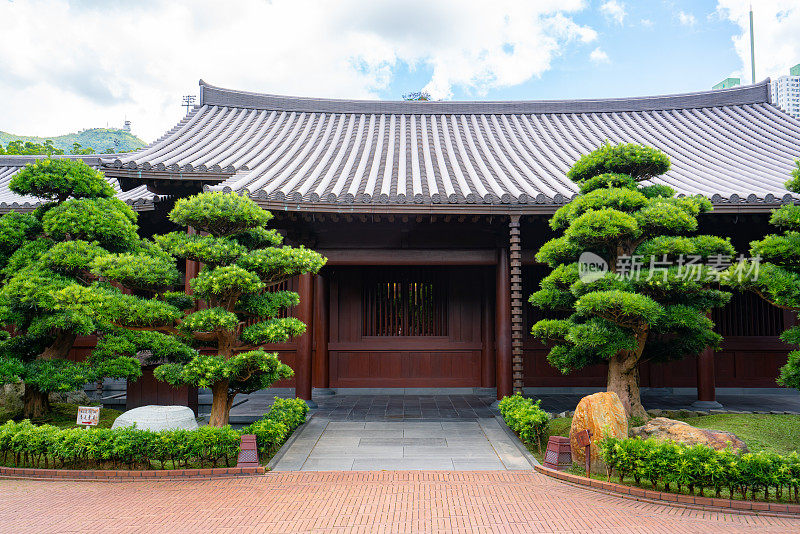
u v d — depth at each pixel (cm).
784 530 546
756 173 1334
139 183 1276
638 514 596
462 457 841
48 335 1026
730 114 1903
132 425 788
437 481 719
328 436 973
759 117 1852
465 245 1234
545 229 1253
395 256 1220
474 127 1867
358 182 1239
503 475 750
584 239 843
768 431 870
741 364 1435
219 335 848
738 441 739
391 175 1329
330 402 1335
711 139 1684
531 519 577
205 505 621
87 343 1504
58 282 898
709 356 1214
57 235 952
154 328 832
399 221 1212
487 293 1490
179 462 792
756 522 573
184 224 849
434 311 1509
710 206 870
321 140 1691
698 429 763
